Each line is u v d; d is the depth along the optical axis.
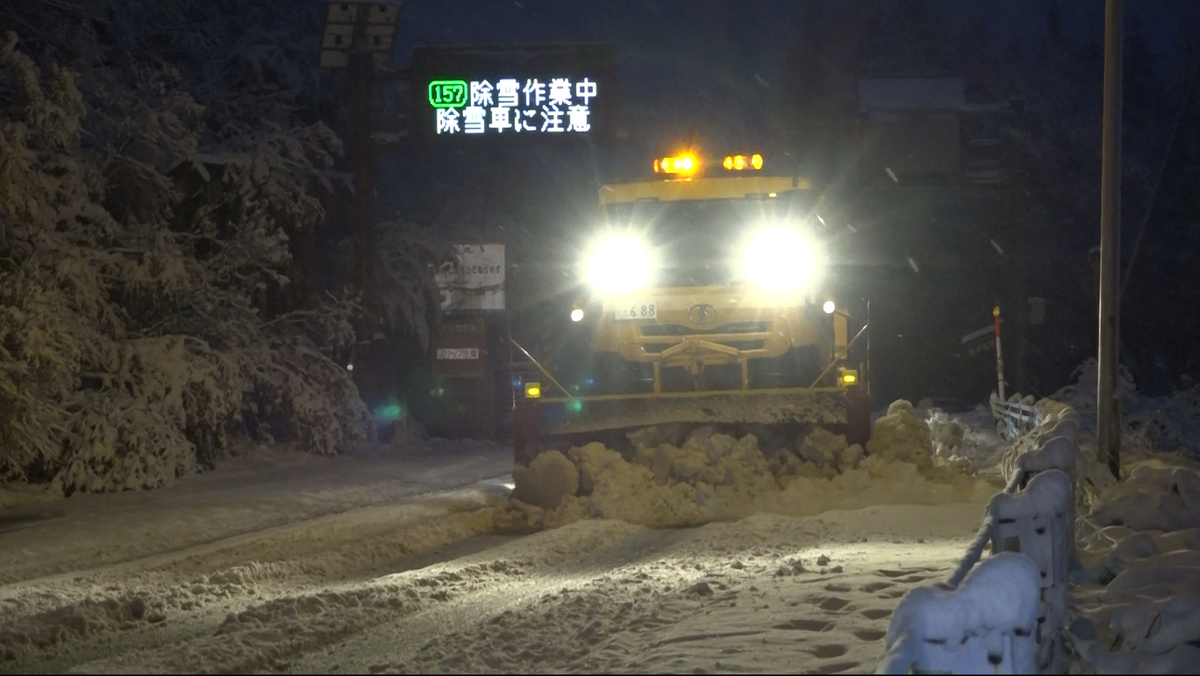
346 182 26.64
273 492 17.88
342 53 24.55
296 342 24.33
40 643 8.89
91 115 22.39
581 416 15.65
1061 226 53.03
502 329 31.08
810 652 7.41
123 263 20.64
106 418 18.64
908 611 5.03
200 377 20.41
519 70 23.95
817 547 12.10
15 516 15.86
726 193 16.80
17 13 24.06
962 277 50.59
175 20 28.53
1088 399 29.98
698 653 7.43
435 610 9.87
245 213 22.92
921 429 16.12
